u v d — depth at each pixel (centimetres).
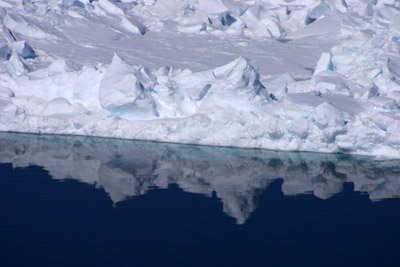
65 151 6078
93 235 3959
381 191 4938
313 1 12950
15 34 9731
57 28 10419
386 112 6325
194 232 4047
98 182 5116
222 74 7094
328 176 5325
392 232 4072
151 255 3656
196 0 12156
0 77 7425
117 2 12588
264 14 11856
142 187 5003
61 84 7150
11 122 6838
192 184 5103
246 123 6344
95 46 9850
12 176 5212
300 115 6225
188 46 10194
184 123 6381
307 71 8800
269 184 5119
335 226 4184
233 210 4488
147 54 9550
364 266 3544
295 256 3672
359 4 11706
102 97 6600
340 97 6912
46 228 4066
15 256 3600
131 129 6569
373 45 8556
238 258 3628
